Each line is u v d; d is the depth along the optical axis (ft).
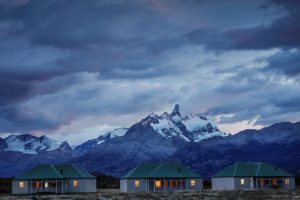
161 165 502.38
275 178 514.68
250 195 358.23
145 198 338.75
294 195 349.61
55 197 369.71
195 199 318.24
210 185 615.98
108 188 630.33
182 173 497.46
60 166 486.79
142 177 488.44
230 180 506.89
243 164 521.24
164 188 488.44
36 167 483.51
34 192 467.52
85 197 364.17
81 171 490.08
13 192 468.75
